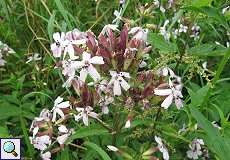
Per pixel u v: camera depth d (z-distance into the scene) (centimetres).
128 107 25
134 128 29
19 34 42
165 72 26
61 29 36
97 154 28
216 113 31
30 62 39
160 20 41
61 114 26
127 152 26
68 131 27
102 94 27
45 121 27
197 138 30
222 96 33
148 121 27
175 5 40
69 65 26
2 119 32
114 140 27
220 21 25
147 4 34
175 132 27
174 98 25
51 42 35
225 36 43
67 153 28
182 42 41
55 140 28
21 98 36
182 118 31
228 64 38
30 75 39
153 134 27
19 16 43
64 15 36
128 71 25
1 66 40
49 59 37
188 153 30
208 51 28
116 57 25
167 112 28
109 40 25
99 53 25
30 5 43
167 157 25
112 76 24
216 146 23
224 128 26
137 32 26
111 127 27
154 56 35
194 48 29
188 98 33
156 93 25
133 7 43
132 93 25
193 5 25
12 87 35
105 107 26
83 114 26
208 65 40
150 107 26
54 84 37
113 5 45
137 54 25
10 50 38
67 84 26
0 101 32
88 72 25
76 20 41
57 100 27
